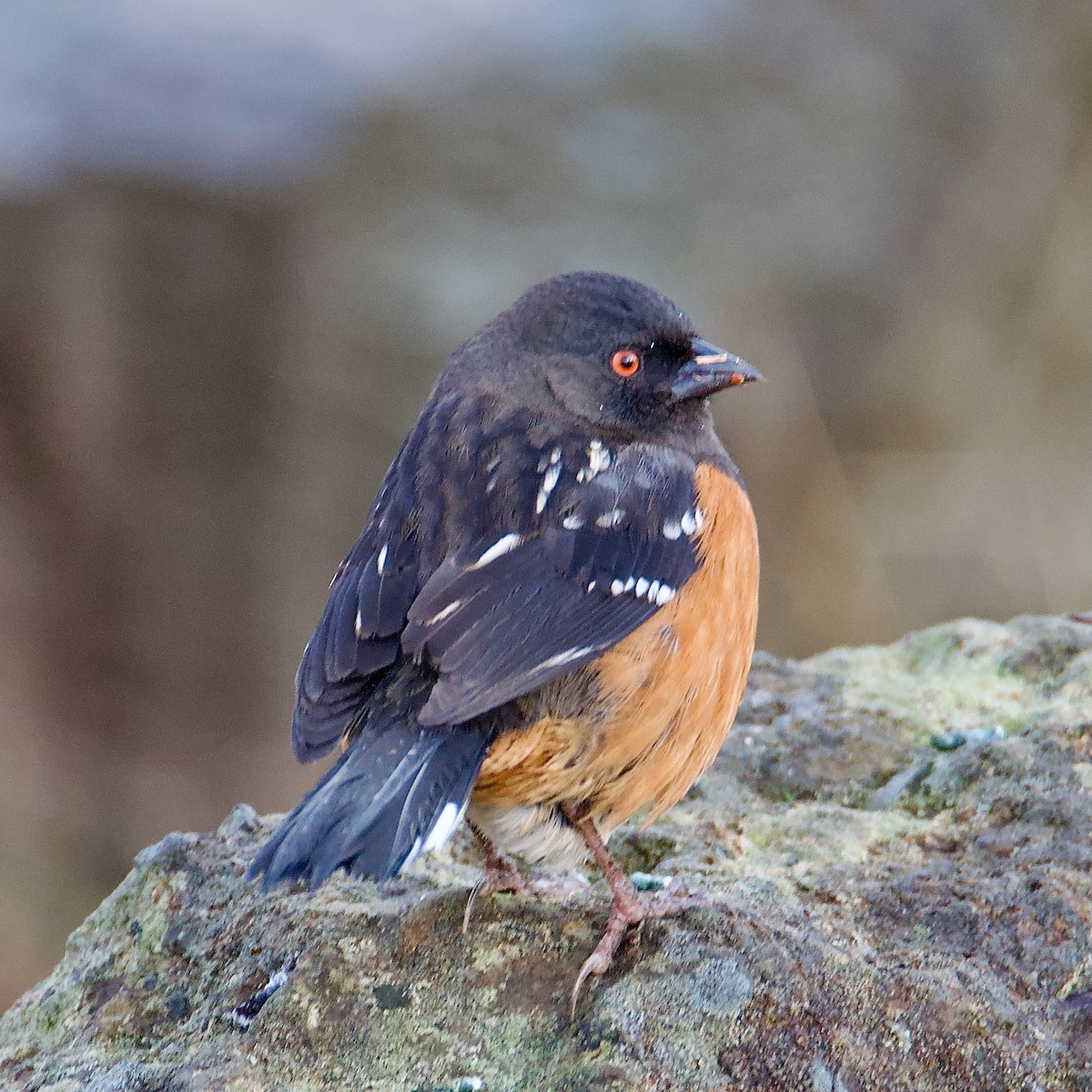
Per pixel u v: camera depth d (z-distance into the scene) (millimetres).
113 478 14414
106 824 14109
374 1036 4605
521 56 16047
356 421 14469
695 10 16719
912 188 16328
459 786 4594
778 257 15367
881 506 15352
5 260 14109
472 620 4879
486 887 5191
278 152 14531
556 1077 4453
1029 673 7059
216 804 14328
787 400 15141
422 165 15008
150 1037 4938
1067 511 15609
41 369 14234
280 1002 4660
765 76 16500
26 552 14305
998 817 5816
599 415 5793
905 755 6492
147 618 14438
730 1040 4547
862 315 15594
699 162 15625
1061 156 16562
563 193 15117
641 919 4941
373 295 14422
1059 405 15945
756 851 5816
